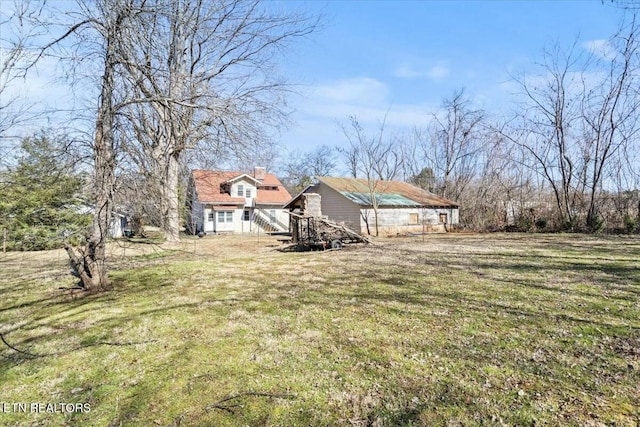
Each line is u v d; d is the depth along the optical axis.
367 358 3.77
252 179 30.00
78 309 6.10
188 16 9.46
